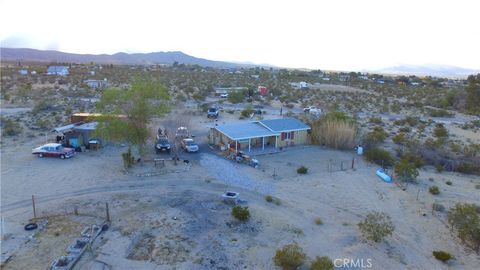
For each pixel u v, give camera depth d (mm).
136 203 27203
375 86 129875
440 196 31359
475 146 45500
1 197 27625
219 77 141750
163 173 33750
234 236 22984
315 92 101000
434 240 24078
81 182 31094
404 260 21469
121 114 35156
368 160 40344
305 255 20719
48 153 37156
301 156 41125
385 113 74000
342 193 31016
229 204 27609
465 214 24031
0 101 70188
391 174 36156
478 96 88125
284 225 24734
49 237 21984
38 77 118062
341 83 139875
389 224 24344
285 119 48188
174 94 85000
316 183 33031
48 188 29609
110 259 19797
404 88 125688
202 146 43812
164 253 20672
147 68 185625
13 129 46812
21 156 37562
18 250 20469
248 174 34469
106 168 34781
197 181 32219
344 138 44344
